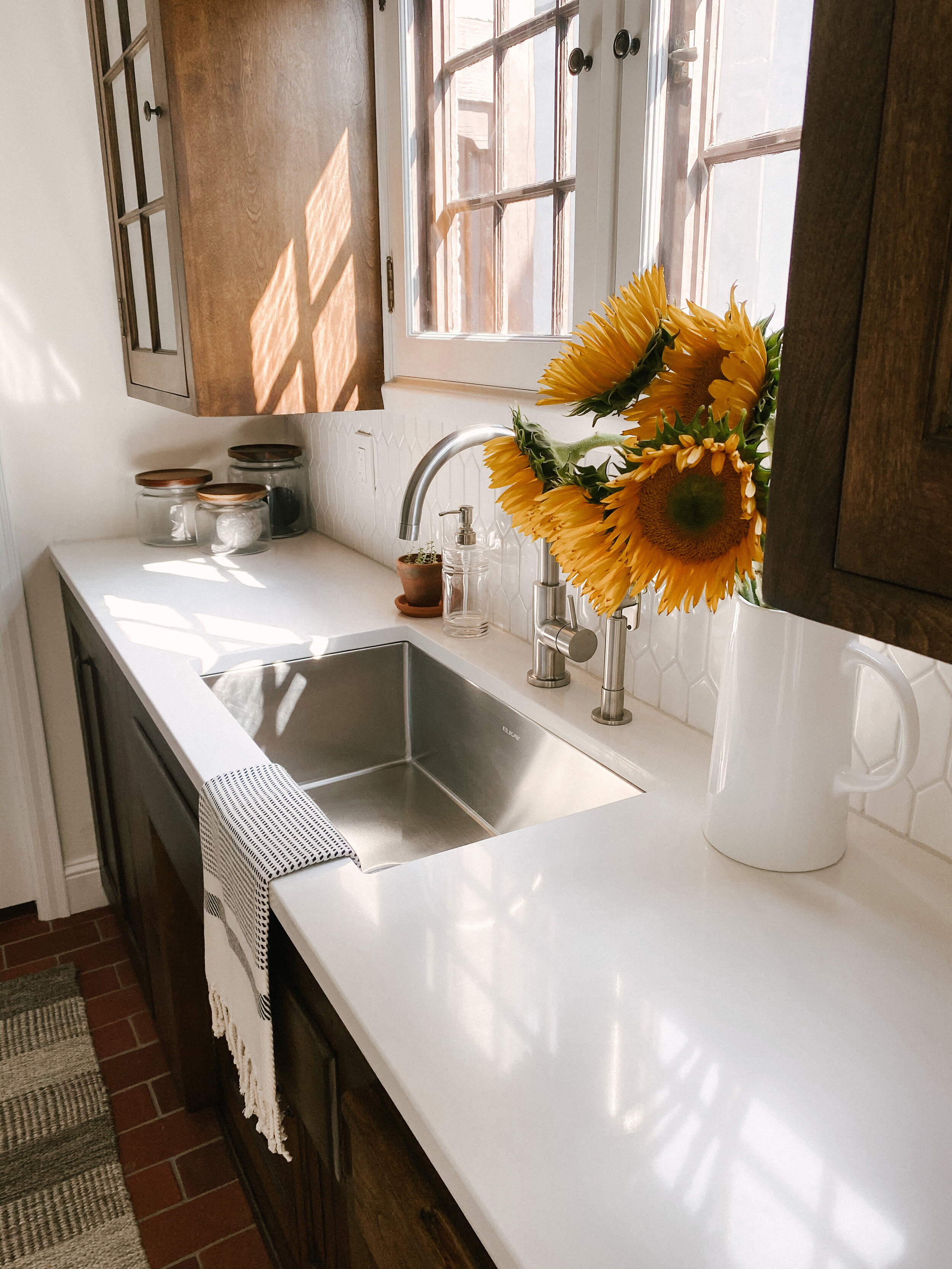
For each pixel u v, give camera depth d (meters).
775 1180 0.59
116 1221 1.63
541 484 0.95
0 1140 1.79
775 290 1.06
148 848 1.64
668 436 0.72
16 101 2.03
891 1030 0.72
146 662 1.47
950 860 0.94
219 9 1.55
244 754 1.16
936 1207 0.57
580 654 1.27
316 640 1.58
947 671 0.91
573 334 0.83
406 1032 0.71
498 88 1.42
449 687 1.55
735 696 0.92
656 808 1.06
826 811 0.91
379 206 1.78
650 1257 0.54
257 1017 0.97
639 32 1.11
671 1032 0.72
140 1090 1.92
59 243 2.13
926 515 0.45
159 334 1.93
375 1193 0.75
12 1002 2.17
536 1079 0.67
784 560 0.54
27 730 2.36
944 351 0.43
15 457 2.20
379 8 1.66
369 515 2.09
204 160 1.60
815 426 0.50
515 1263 0.54
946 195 0.41
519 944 0.82
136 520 2.28
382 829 1.48
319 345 1.79
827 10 0.45
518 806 1.40
